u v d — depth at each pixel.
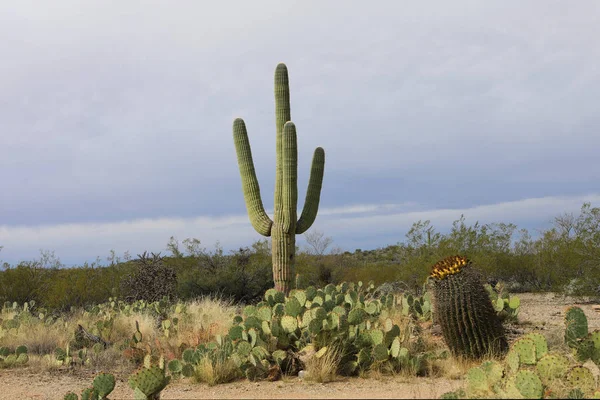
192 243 20.84
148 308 13.60
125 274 18.88
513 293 17.98
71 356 9.30
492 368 5.10
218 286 17.45
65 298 17.75
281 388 6.51
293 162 13.41
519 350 5.18
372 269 20.69
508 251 19.09
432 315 9.95
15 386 7.84
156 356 8.74
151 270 17.47
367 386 6.30
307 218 14.20
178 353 9.14
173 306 14.51
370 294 14.06
